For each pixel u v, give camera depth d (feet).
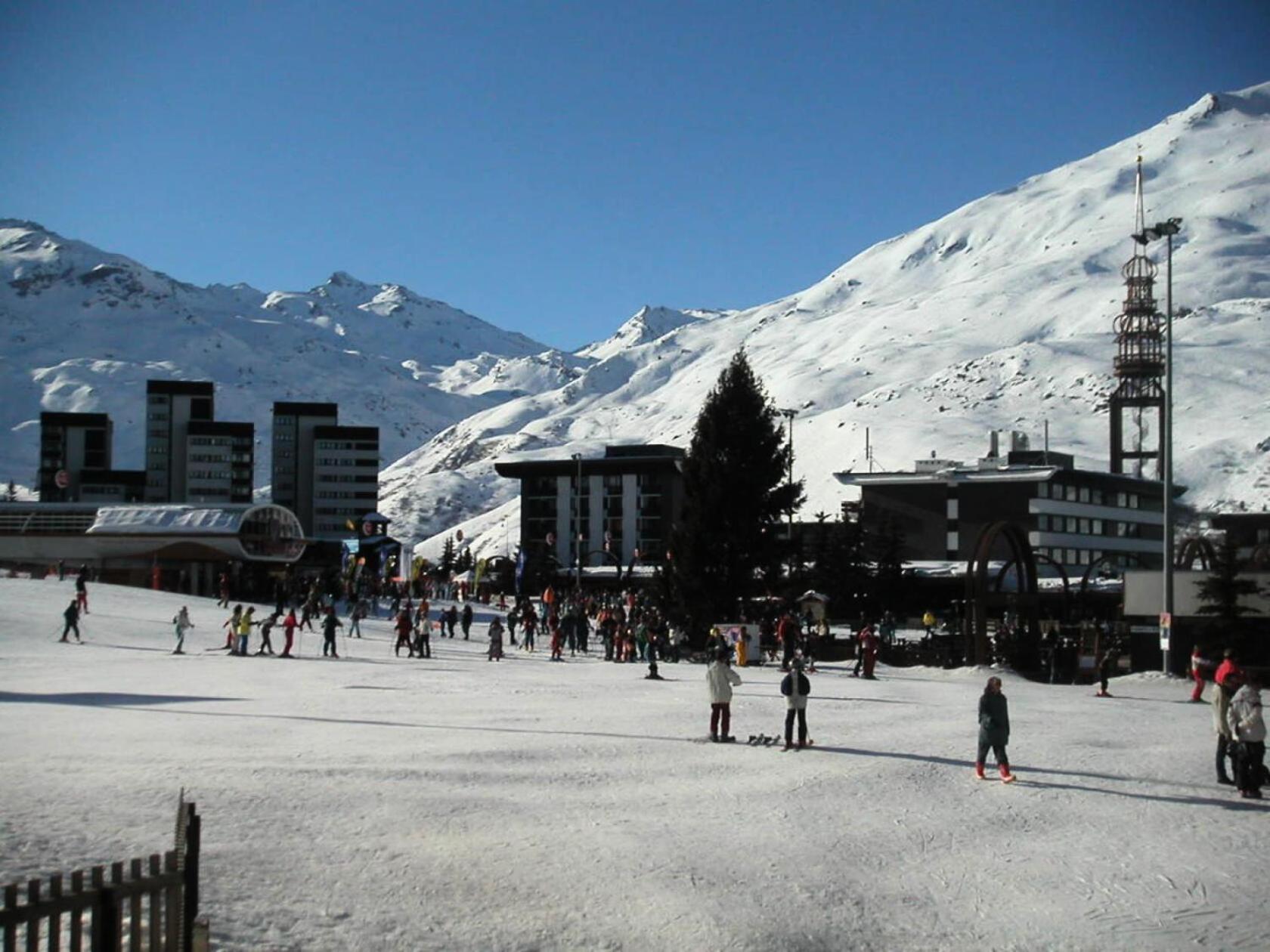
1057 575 467.52
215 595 318.45
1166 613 163.43
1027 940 48.06
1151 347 636.07
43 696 111.14
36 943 31.27
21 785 64.34
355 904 47.03
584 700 121.39
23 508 323.98
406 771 73.72
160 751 78.23
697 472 237.45
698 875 53.78
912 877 55.47
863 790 73.92
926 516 486.38
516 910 47.75
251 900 46.52
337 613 266.16
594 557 519.19
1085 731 107.65
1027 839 63.52
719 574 233.96
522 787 70.49
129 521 318.45
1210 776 83.82
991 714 79.15
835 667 195.42
